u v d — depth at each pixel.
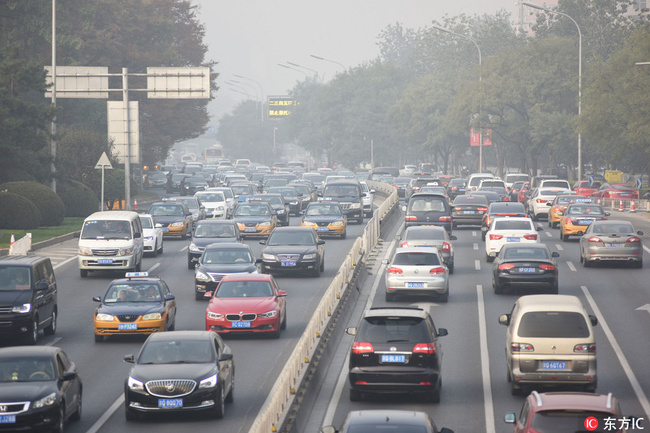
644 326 85.88
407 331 59.38
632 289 105.19
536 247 101.94
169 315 81.88
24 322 77.50
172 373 56.12
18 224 165.12
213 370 56.94
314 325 71.06
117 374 69.06
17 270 80.19
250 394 63.09
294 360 57.75
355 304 98.06
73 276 119.00
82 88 179.50
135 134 181.00
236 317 80.50
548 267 99.19
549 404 39.97
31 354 55.22
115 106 180.25
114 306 81.00
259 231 157.88
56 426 51.94
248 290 84.12
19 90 163.88
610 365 71.31
